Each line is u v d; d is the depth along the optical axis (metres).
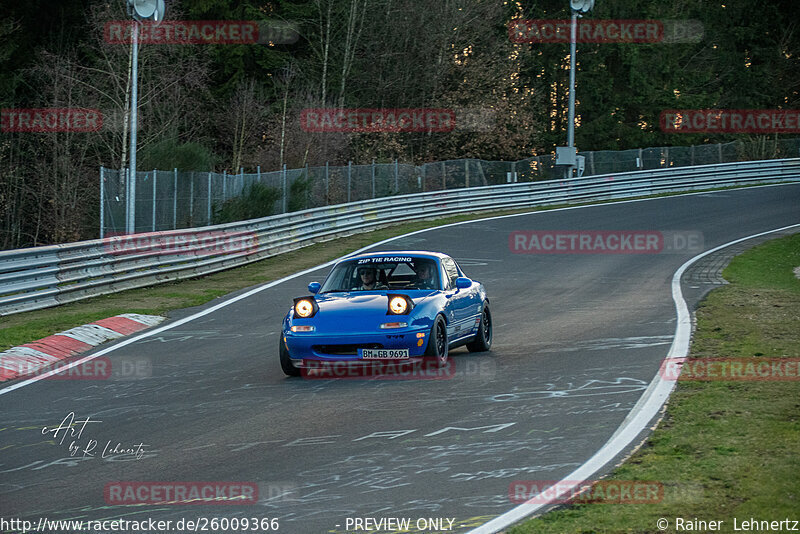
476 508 13.30
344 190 76.00
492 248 57.94
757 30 151.62
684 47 140.50
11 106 88.25
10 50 89.12
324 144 92.50
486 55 109.19
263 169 90.56
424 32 107.12
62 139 88.19
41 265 36.50
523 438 17.06
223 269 49.91
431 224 71.94
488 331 28.06
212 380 23.73
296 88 101.12
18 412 20.53
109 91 90.19
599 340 27.95
